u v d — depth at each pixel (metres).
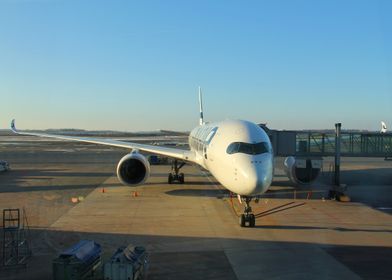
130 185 21.89
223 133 17.94
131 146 26.78
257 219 16.92
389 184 27.62
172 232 14.83
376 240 13.88
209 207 19.33
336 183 22.58
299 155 26.67
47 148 77.19
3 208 19.19
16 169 36.84
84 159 48.66
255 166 15.17
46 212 18.28
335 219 17.00
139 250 10.70
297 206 19.73
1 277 10.52
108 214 17.83
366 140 27.92
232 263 11.52
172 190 24.45
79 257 10.16
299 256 12.14
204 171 34.94
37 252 12.54
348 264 11.43
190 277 10.45
